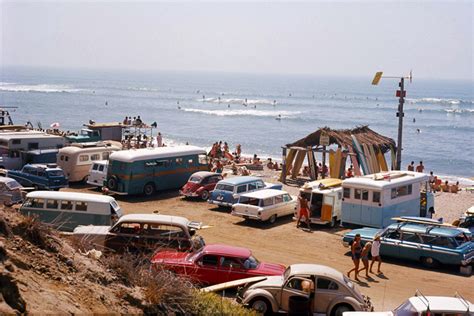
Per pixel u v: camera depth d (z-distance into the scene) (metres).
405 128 106.69
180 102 166.50
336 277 14.73
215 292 15.27
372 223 25.89
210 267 16.53
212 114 126.00
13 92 180.50
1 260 7.89
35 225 9.27
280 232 26.03
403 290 18.77
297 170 42.16
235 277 16.38
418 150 77.12
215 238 24.58
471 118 132.50
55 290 7.99
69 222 22.42
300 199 26.73
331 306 14.51
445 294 18.48
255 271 16.45
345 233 25.27
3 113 55.72
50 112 116.06
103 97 174.62
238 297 15.07
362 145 39.78
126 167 32.00
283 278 15.23
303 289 14.55
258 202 27.25
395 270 20.98
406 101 198.00
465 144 84.69
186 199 32.59
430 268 21.34
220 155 48.62
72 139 46.25
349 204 26.50
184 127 97.31
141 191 32.75
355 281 19.55
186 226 18.66
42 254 8.91
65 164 35.34
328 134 39.78
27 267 8.23
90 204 22.62
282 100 195.00
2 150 35.75
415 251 21.47
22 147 36.03
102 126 50.44
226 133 89.62
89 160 35.94
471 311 12.36
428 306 12.30
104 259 10.10
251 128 98.56
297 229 26.64
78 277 8.84
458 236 21.42
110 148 37.09
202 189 32.28
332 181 29.09
